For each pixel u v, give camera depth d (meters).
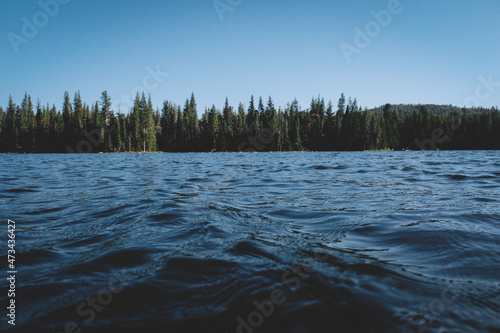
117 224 4.30
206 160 30.39
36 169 17.33
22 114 72.75
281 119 90.94
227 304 2.03
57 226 4.27
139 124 71.88
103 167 19.17
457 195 6.64
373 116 80.12
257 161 26.98
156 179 11.07
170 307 2.01
